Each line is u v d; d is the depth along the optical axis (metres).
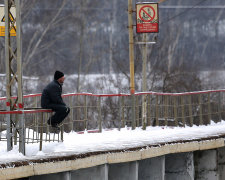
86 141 30.94
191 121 42.06
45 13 92.38
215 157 35.97
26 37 88.81
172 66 79.06
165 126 40.41
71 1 95.00
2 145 26.39
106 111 42.62
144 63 45.84
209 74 93.25
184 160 34.16
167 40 89.38
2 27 29.42
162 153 29.98
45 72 97.75
